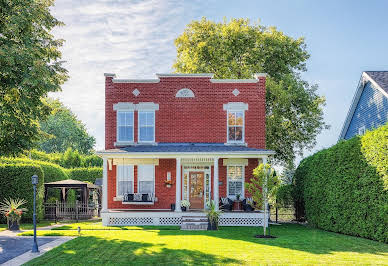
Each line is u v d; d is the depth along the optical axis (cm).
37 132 2227
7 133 2125
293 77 3600
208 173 2583
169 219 2341
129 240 1716
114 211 2367
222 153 2303
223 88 2622
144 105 2611
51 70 2197
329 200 2069
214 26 3575
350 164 1850
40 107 2236
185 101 2620
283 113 3469
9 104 1983
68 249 1523
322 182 2178
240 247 1533
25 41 1955
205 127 2603
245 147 2545
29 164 2811
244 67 3391
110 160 2541
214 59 3406
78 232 1945
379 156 1587
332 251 1440
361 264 1226
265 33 3516
